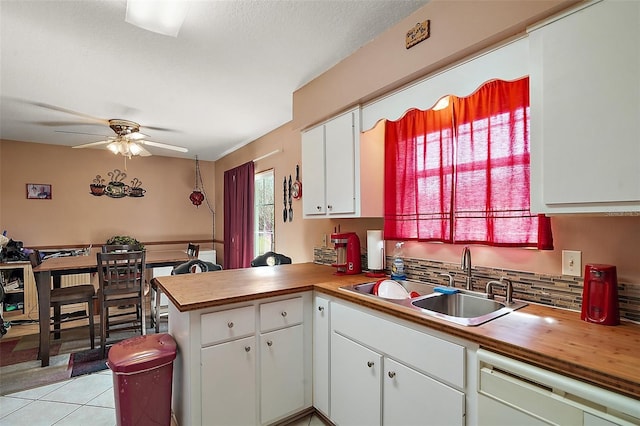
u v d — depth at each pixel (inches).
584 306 49.0
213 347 63.8
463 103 70.3
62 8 61.6
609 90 39.4
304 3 61.7
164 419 66.6
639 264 47.1
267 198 160.2
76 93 103.0
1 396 89.1
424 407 50.8
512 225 61.5
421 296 67.2
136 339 72.1
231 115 126.5
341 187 85.4
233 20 66.5
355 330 64.9
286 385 73.7
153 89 100.6
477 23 52.9
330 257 110.4
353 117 81.4
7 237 160.7
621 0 38.4
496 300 60.5
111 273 120.3
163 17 58.7
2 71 87.4
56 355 115.7
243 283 78.8
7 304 149.3
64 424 76.9
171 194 209.9
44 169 171.5
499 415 40.9
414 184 81.2
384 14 65.6
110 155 189.8
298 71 89.7
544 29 45.2
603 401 32.5
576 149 42.1
